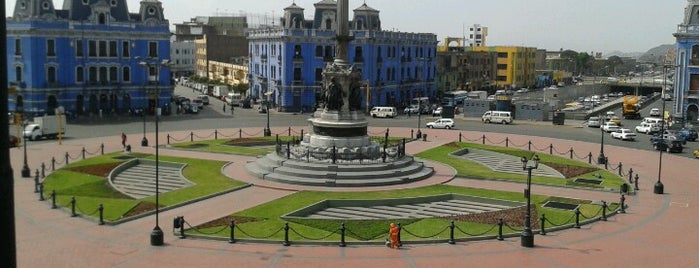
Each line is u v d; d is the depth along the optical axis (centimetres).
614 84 18438
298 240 3256
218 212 3841
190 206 3997
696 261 3083
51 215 3725
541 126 9644
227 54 18662
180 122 9256
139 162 5659
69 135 7594
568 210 4022
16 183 4638
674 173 5616
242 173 5081
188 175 5006
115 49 9819
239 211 3859
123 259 2966
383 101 12012
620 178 5222
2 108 896
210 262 2941
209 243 3238
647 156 6631
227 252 3091
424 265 2939
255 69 12638
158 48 10231
